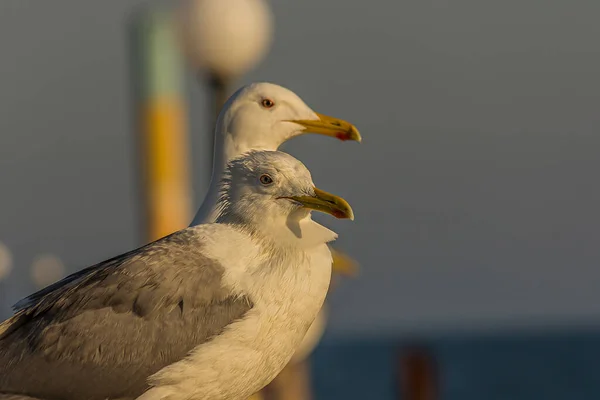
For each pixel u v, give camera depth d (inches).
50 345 537.3
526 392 4456.2
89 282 548.7
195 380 537.6
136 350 534.0
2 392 537.6
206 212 625.0
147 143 935.0
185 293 537.3
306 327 551.8
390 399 3823.8
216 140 693.9
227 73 816.3
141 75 935.7
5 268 893.2
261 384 554.9
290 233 546.6
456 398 4308.6
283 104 692.7
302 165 553.6
